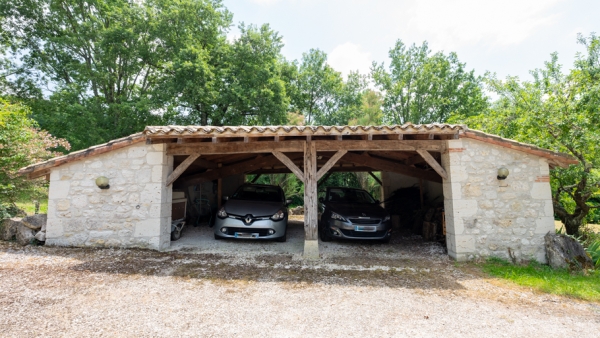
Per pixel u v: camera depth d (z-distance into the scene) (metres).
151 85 16.75
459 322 3.01
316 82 21.47
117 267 4.49
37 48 15.48
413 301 3.54
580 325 3.01
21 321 2.71
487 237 5.43
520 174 5.51
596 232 8.62
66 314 2.90
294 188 17.16
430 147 5.71
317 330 2.76
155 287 3.76
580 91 6.75
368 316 3.09
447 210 5.72
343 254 5.86
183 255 5.38
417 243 7.11
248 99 14.05
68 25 15.70
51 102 14.66
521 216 5.44
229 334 2.63
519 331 2.85
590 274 4.79
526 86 8.17
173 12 14.08
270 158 7.97
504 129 7.95
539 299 3.72
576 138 6.23
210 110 14.62
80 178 5.67
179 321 2.86
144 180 5.68
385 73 23.00
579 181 6.54
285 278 4.29
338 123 21.17
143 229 5.62
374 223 6.57
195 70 12.94
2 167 6.41
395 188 11.01
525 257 5.34
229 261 5.10
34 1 14.83
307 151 5.73
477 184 5.52
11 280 3.71
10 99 13.72
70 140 13.27
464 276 4.57
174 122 14.98
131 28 13.96
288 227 9.33
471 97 20.12
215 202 10.72
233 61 15.12
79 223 5.61
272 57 16.30
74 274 4.09
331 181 16.67
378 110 19.89
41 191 7.34
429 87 21.09
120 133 13.46
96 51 14.59
